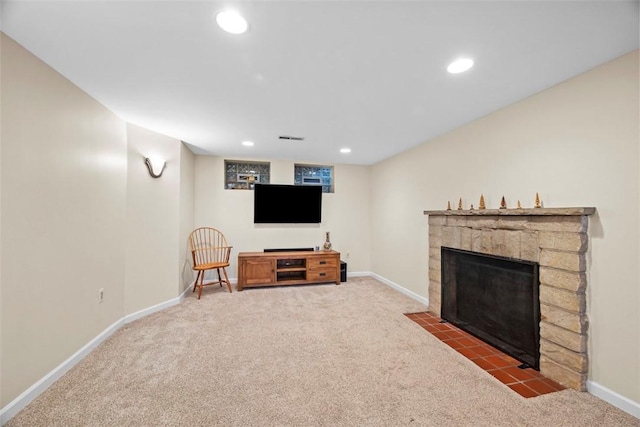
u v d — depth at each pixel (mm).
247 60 1695
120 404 1614
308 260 4383
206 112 2557
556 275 1888
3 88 1501
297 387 1793
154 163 3104
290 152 4184
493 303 2406
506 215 2285
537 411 1585
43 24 1378
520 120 2266
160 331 2641
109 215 2521
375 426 1463
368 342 2445
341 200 5074
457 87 2037
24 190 1637
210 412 1556
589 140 1775
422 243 3605
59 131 1900
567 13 1263
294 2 1205
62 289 1934
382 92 2131
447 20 1317
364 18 1311
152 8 1254
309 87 2055
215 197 4449
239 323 2850
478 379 1899
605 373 1675
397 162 4258
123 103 2355
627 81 1590
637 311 1549
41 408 1579
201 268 3684
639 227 1538
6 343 1522
